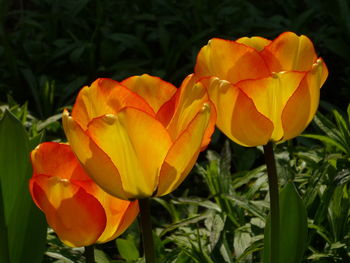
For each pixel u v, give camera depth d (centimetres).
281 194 240
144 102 181
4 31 720
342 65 731
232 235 389
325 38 729
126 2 838
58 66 759
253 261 363
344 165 389
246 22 768
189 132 160
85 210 171
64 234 176
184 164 165
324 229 352
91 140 160
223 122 203
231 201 399
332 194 354
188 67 697
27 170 240
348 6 754
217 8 775
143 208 174
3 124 238
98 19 755
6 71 736
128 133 160
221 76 211
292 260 238
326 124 402
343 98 698
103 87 181
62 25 812
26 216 241
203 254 329
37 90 719
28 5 937
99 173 164
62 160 188
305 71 201
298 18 746
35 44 757
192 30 776
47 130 601
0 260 230
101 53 733
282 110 201
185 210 454
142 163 165
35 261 240
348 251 347
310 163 411
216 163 412
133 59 731
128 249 382
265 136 202
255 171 424
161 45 725
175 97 181
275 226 220
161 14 823
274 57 217
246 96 194
